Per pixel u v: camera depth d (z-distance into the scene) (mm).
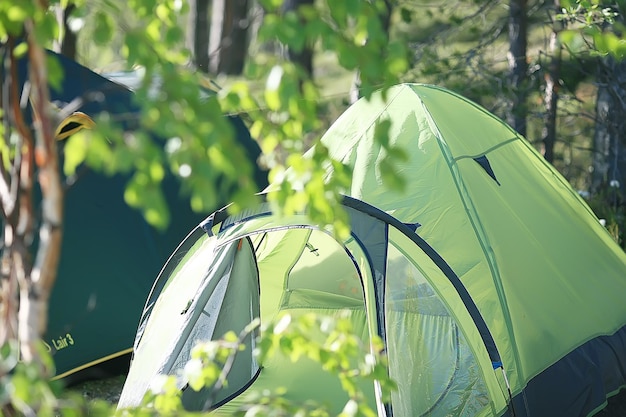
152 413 4848
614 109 16500
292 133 4375
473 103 12141
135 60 3986
